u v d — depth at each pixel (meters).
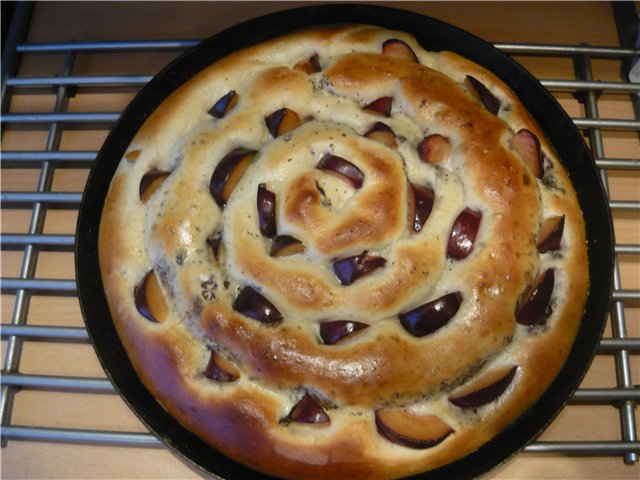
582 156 0.38
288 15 0.41
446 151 0.34
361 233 0.32
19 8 0.50
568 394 0.34
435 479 0.32
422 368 0.31
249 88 0.36
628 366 0.40
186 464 0.40
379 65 0.37
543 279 0.34
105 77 0.46
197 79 0.38
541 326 0.34
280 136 0.35
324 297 0.31
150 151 0.37
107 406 0.41
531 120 0.38
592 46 0.46
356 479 0.32
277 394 0.32
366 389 0.31
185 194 0.34
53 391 0.42
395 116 0.36
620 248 0.42
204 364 0.33
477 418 0.33
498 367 0.33
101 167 0.39
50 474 0.40
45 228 0.45
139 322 0.34
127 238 0.35
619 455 0.39
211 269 0.33
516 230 0.33
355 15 0.41
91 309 0.36
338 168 0.33
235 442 0.32
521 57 0.47
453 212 0.33
